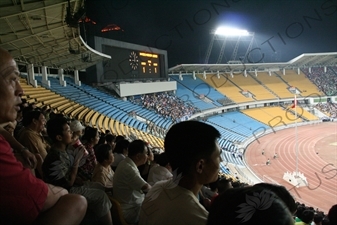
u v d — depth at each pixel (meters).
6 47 13.64
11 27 10.95
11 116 1.55
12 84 1.55
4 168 1.26
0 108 1.50
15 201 1.27
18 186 1.28
